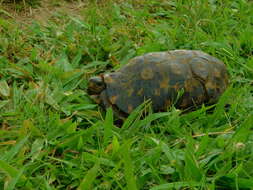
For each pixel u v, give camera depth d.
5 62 3.45
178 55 2.89
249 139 2.51
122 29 4.09
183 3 4.77
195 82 2.80
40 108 2.83
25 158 2.35
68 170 2.33
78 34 3.99
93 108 2.95
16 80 3.31
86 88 3.22
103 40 3.83
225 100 2.76
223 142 2.44
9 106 2.95
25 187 2.17
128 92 2.73
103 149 2.45
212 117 2.77
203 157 2.35
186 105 2.81
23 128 2.54
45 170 2.35
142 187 2.21
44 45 3.86
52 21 4.30
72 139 2.50
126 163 2.04
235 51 3.76
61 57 3.55
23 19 4.30
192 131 2.71
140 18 4.37
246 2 4.87
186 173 2.20
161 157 2.39
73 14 4.48
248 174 2.22
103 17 4.31
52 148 2.50
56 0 4.68
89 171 2.09
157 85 2.73
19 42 3.74
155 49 3.71
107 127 2.53
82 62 3.66
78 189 2.08
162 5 4.79
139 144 2.49
